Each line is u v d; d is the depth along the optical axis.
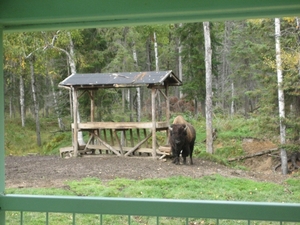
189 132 13.32
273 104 15.73
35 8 3.09
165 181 10.72
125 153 14.97
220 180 11.27
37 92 26.72
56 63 22.56
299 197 9.59
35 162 14.10
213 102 26.20
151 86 13.95
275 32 14.24
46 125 25.78
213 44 22.00
